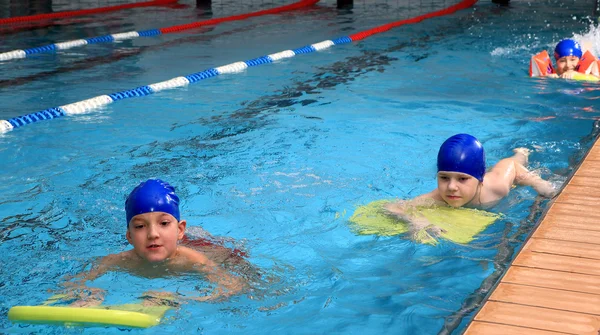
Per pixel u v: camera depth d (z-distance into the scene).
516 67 7.59
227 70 7.68
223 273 2.85
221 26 11.73
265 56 8.48
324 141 4.84
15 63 8.16
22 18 12.38
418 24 11.56
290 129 5.16
